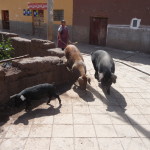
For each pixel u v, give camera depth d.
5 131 4.48
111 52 12.83
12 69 5.67
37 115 5.11
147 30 12.35
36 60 6.07
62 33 8.97
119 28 13.52
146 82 7.65
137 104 5.86
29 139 4.25
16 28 21.75
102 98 6.13
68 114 5.19
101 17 14.40
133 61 10.64
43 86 5.35
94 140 4.27
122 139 4.34
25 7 19.95
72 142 4.19
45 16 18.34
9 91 5.44
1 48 7.95
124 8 13.03
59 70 6.77
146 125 4.85
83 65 6.34
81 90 6.59
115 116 5.18
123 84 7.33
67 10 16.20
